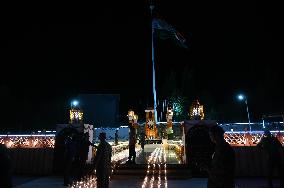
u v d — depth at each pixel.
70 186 12.30
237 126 32.25
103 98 44.75
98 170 8.81
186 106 52.50
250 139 16.02
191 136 14.98
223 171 4.82
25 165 16.36
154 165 14.54
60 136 16.48
